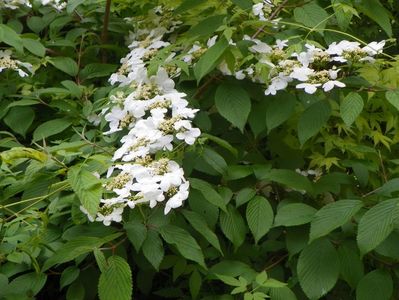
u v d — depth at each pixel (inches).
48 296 37.6
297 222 27.8
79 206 27.7
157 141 28.5
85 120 38.2
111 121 33.0
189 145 30.6
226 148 32.8
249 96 33.0
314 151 38.5
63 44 43.6
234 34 34.7
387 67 36.7
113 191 26.7
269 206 29.4
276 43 34.9
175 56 37.7
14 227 28.4
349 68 32.8
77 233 28.5
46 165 27.0
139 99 32.9
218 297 28.5
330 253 27.1
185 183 26.3
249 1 33.2
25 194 30.8
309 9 34.1
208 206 29.5
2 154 24.5
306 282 26.7
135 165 27.0
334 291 33.1
